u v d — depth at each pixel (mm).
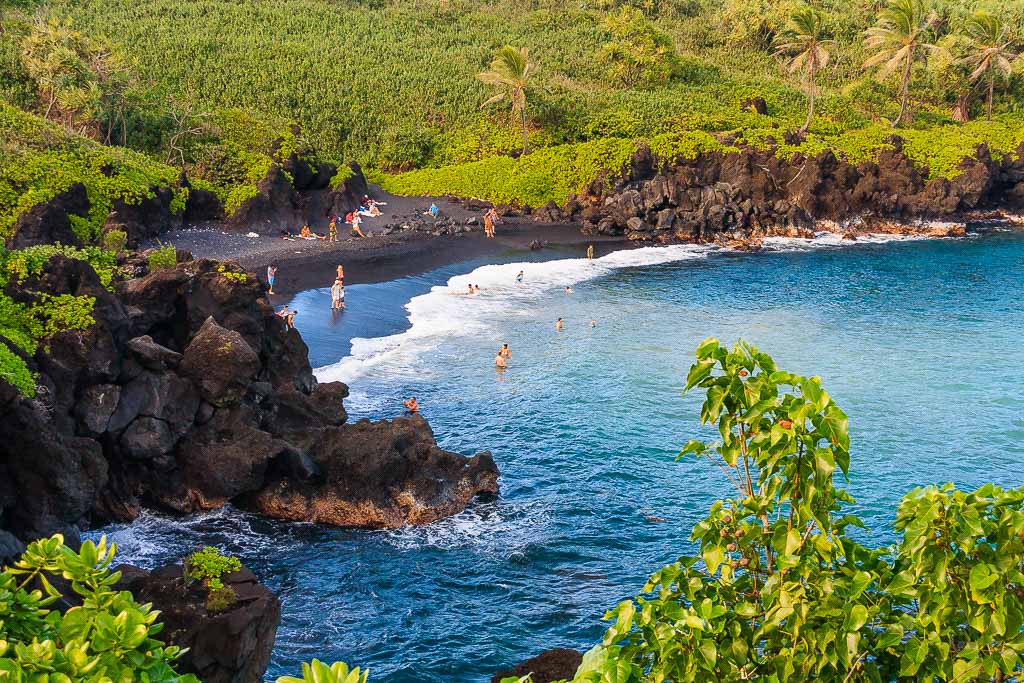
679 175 97438
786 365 55625
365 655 27797
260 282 41750
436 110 109125
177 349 39969
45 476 29906
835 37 146500
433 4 139125
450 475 36844
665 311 67688
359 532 34750
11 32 88750
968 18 134875
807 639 9031
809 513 8906
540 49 126812
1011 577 8531
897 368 55250
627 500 38000
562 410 47625
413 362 54219
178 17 119312
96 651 8297
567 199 98688
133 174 72375
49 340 33281
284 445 35781
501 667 27469
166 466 35375
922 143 105938
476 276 75500
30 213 63062
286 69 109812
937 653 9078
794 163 98938
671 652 8930
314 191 89688
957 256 87938
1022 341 61000
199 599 23219
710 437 44250
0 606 8953
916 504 9094
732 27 143250
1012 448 43594
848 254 88438
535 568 32719
